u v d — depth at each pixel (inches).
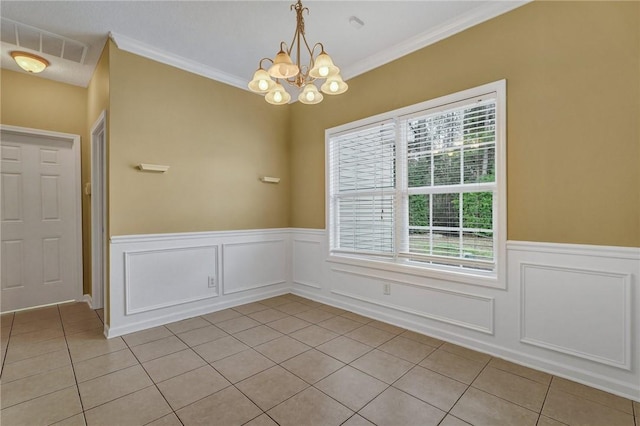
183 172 124.7
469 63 96.5
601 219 74.7
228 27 102.4
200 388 76.2
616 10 72.4
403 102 113.3
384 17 96.3
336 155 140.0
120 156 108.9
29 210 135.9
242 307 138.3
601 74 74.3
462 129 99.4
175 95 122.6
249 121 146.4
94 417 65.4
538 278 84.0
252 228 147.2
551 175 81.5
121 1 88.6
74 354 93.8
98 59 121.7
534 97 84.0
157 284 117.6
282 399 71.9
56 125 139.6
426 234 109.0
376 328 113.9
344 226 136.7
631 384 71.3
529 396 72.5
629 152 71.1
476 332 95.9
